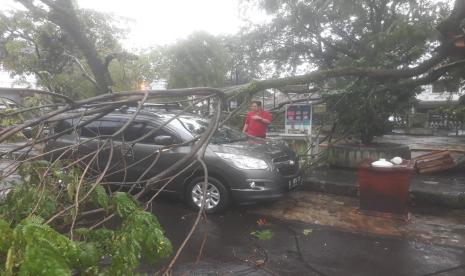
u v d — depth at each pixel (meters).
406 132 21.58
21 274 1.40
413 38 8.61
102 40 16.97
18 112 4.07
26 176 3.07
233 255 4.73
